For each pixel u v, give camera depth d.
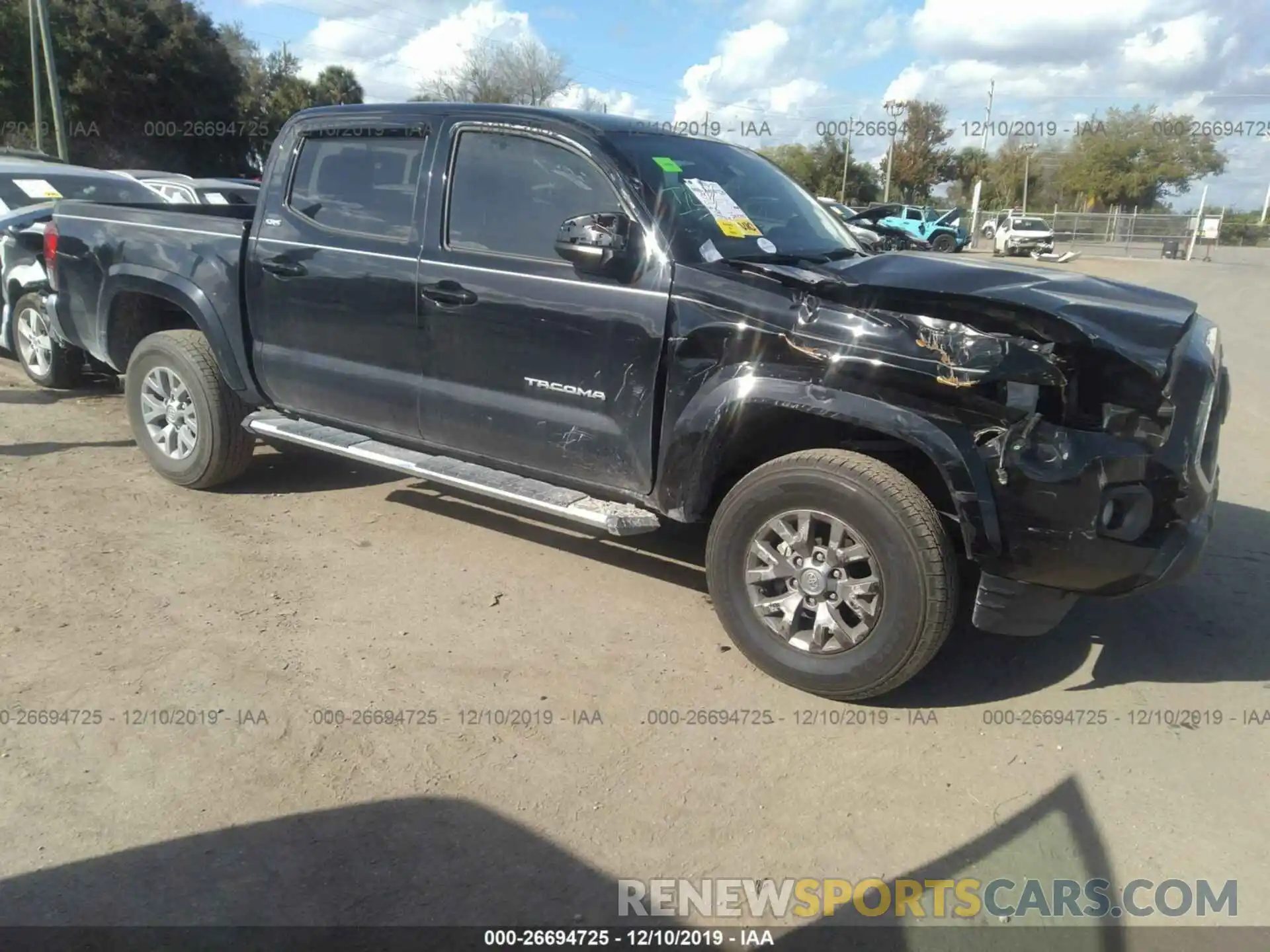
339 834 2.73
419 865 2.63
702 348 3.56
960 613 4.30
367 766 3.03
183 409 5.21
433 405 4.32
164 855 2.62
